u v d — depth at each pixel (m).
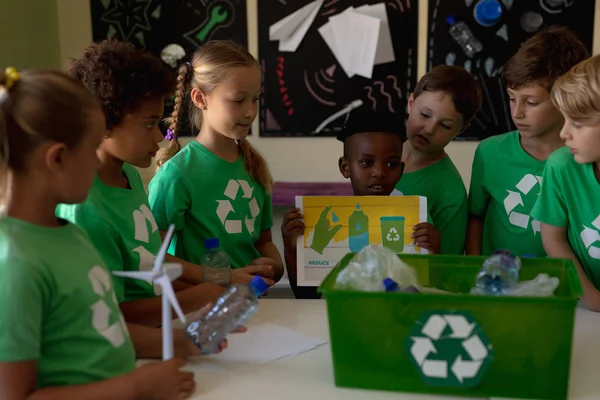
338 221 1.42
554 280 0.96
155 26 2.83
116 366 0.87
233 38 2.81
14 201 0.79
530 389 0.88
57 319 0.80
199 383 0.94
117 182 1.19
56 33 2.84
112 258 1.11
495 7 2.66
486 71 2.72
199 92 1.52
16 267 0.74
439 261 1.08
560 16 2.65
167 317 0.84
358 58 2.76
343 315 0.90
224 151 1.57
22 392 0.73
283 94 2.83
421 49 2.73
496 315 0.85
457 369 0.88
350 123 1.59
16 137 0.76
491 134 2.76
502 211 1.66
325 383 0.94
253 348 1.07
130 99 1.09
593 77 1.12
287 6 2.75
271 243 1.74
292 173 2.90
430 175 1.71
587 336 1.11
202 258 1.38
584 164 1.30
